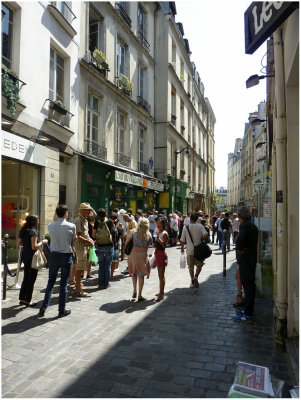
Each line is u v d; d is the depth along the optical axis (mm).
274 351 3740
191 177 29141
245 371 2639
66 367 3318
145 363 3414
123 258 10445
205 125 39938
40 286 6594
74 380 3064
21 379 3074
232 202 73188
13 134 7426
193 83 30906
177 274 8594
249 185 47375
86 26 11898
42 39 8836
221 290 6672
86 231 6145
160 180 19812
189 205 28672
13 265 7777
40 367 3311
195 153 31266
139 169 17781
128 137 15930
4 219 8234
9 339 3980
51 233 4988
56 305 5406
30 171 8734
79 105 11352
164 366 3352
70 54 10562
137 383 3014
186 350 3740
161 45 20609
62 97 10508
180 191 23359
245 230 4844
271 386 2539
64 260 4930
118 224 9180
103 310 5223
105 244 6750
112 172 13430
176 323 4645
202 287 6957
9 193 8258
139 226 5863
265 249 6332
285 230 3949
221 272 8852
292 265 3801
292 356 3344
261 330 4395
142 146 18828
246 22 3299
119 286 6938
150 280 7730
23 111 8031
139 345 3873
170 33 21219
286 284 3898
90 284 7031
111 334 4211
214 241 19672
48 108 9266
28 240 5230
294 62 3293
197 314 5062
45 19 8977
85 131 11758
